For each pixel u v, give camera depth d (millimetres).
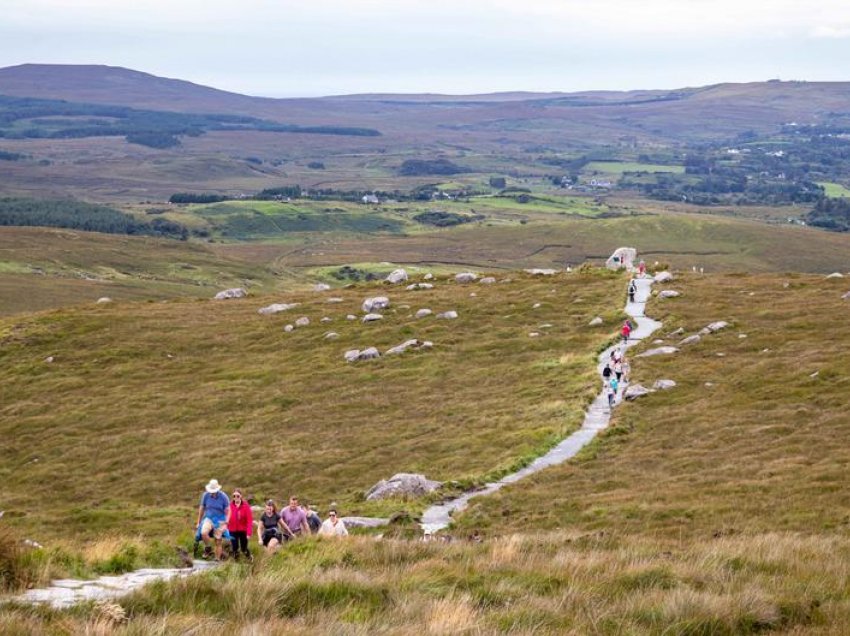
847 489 37031
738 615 14539
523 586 16969
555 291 109000
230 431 70938
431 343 88062
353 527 35344
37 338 101812
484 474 47031
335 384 80062
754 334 75688
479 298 107188
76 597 16578
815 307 84938
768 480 40000
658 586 16688
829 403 53281
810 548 21844
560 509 38594
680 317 87500
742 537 26828
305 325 101250
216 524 26281
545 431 55656
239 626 13539
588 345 82125
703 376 64000
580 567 18656
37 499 61188
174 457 66125
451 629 13297
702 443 49000
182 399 80125
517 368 77438
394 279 127250
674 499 38500
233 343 97500
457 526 36469
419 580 17312
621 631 13930
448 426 63281
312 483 55781
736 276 113875
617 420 56344
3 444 73875
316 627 13367
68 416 78500
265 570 19344
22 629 13141
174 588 16188
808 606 15211
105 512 52281
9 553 18562
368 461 58031
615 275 118250
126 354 95125
